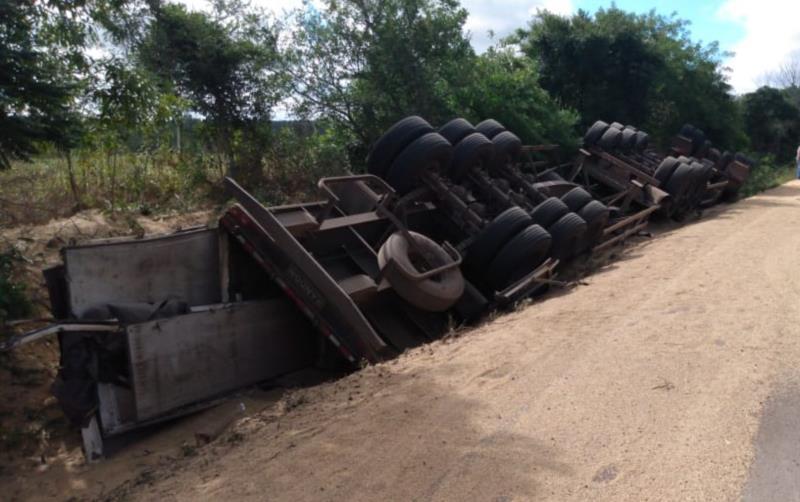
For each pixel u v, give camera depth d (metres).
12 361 7.85
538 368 6.13
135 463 6.42
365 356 7.77
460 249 10.59
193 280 8.28
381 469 4.54
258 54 17.23
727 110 36.03
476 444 4.75
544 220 11.38
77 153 12.46
